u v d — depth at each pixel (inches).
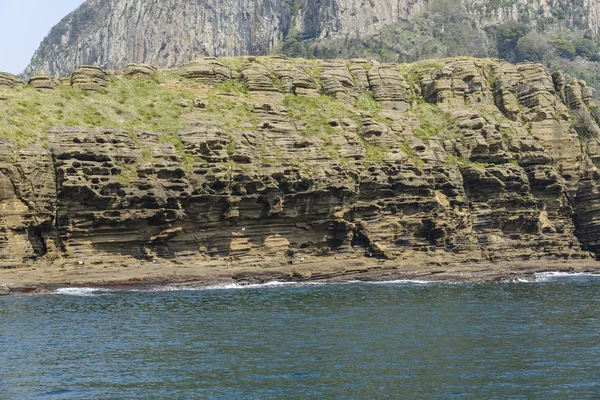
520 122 5300.2
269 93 5029.5
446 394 1628.9
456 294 3272.6
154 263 3828.7
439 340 2158.0
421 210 4532.5
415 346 2076.8
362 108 5187.0
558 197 5083.7
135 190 3794.3
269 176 4151.1
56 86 4414.4
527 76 5472.4
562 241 5024.6
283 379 1740.9
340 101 5147.6
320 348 2052.2
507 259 4697.3
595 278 4207.7
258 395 1624.0
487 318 2559.1
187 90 4815.5
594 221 5206.7
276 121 4579.2
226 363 1887.3
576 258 4990.2
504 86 5403.5
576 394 1630.2
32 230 3629.4
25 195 3587.6
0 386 1690.5
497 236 4795.8
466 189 4857.3
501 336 2220.7
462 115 5113.2
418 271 4136.3
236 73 5142.7
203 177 4010.8
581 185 5231.3
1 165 3553.2
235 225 4111.7
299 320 2524.6
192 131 4173.2
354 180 4375.0
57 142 3772.1
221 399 1598.2
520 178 4874.5
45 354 1993.1
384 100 5300.2
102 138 3828.7
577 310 2763.3
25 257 3550.7
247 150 4202.8
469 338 2187.5
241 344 2110.0
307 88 5132.9
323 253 4266.7
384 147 4702.3
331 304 2938.0
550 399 1596.9
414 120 5108.3
